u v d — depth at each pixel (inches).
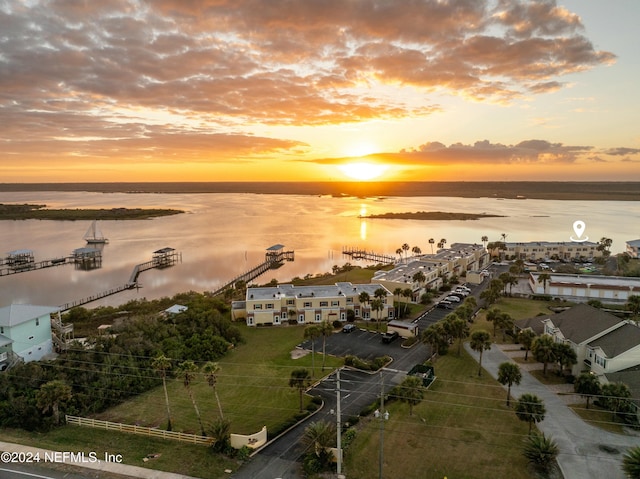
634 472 1389.0
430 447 1738.4
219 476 1549.0
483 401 2127.2
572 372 2432.3
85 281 5595.5
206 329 2974.9
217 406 2121.1
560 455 1668.3
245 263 6594.5
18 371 2098.9
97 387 2165.4
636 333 2223.2
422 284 4175.7
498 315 2972.4
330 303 3550.7
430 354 2773.1
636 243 6382.9
